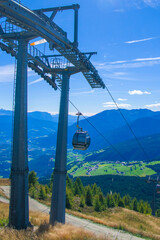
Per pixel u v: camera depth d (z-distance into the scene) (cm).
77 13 1502
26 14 1028
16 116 1280
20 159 1281
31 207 3178
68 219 2727
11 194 1284
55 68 1736
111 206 5216
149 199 11719
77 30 1505
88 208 4694
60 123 1673
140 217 4322
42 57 1738
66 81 1728
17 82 1284
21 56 1292
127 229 2594
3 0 866
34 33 1232
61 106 1692
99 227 2523
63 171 1642
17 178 1276
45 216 2417
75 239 1182
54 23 1363
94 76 1853
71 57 1539
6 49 1434
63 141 1653
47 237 1143
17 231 1159
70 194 4547
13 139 1284
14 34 1294
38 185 5003
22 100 1286
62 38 1330
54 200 1622
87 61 1673
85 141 1659
